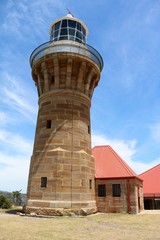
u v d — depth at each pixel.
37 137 25.23
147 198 34.69
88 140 26.03
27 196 23.61
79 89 26.31
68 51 25.23
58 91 25.61
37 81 28.53
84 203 22.30
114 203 25.19
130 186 25.22
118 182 25.77
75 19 29.42
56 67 25.58
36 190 22.45
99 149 31.47
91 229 14.18
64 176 22.33
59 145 23.52
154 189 35.16
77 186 22.48
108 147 31.41
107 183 26.06
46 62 26.22
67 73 25.66
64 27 28.98
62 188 21.84
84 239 11.28
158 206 34.03
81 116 25.73
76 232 13.06
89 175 24.41
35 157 24.11
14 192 40.66
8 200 30.27
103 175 26.83
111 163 28.52
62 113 24.91
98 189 26.22
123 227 15.19
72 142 24.03
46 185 22.22
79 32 29.41
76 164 23.28
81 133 25.08
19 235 11.80
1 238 11.08
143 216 21.66
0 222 15.91
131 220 18.64
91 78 27.91
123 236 12.16
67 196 21.73
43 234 12.24
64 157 23.02
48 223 16.14
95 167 28.33
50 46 26.02
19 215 21.28
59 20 29.61
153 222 17.55
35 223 15.97
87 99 27.12
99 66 28.27
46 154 23.39
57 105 25.20
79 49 25.86
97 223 16.77
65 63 25.91
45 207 21.20
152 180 36.91
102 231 13.55
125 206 24.78
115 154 29.97
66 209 21.02
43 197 21.81
